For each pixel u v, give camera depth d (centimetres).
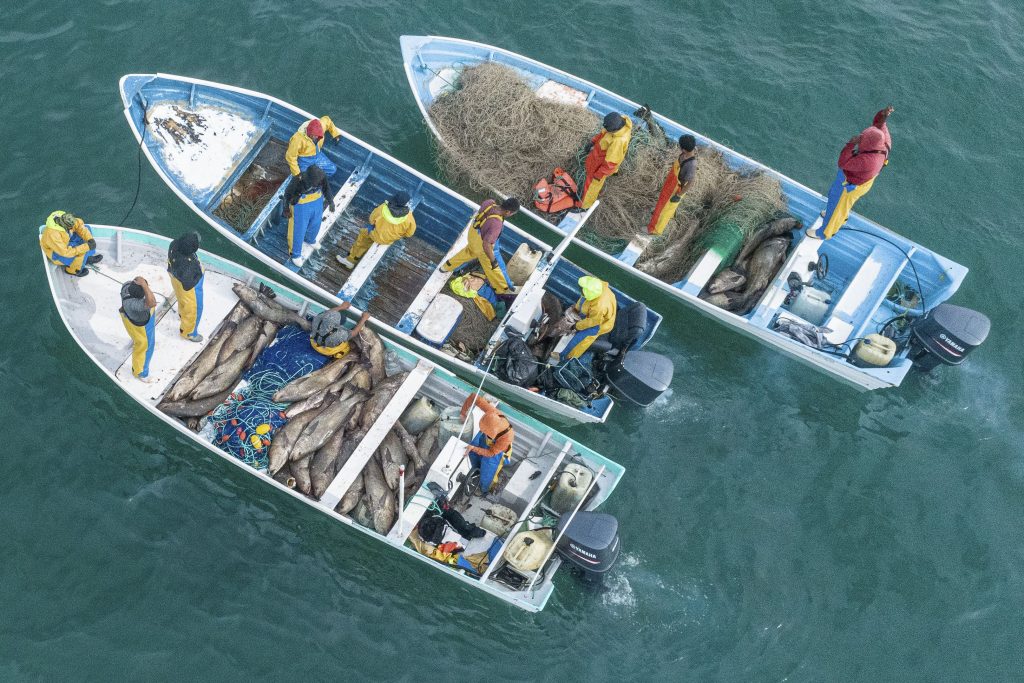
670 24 1709
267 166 1360
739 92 1647
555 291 1355
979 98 1686
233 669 1082
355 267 1297
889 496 1291
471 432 1184
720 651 1156
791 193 1409
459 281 1294
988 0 1809
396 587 1157
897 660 1167
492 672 1120
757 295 1339
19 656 1062
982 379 1388
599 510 1244
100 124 1458
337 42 1597
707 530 1243
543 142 1399
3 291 1294
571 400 1234
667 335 1394
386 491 1133
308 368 1209
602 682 1126
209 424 1159
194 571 1138
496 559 1107
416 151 1508
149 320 1069
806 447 1323
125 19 1557
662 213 1312
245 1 1608
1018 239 1539
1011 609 1209
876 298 1338
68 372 1242
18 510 1151
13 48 1506
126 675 1065
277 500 1193
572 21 1684
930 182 1591
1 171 1395
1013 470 1315
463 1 1678
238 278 1248
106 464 1193
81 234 1167
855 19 1748
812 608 1196
